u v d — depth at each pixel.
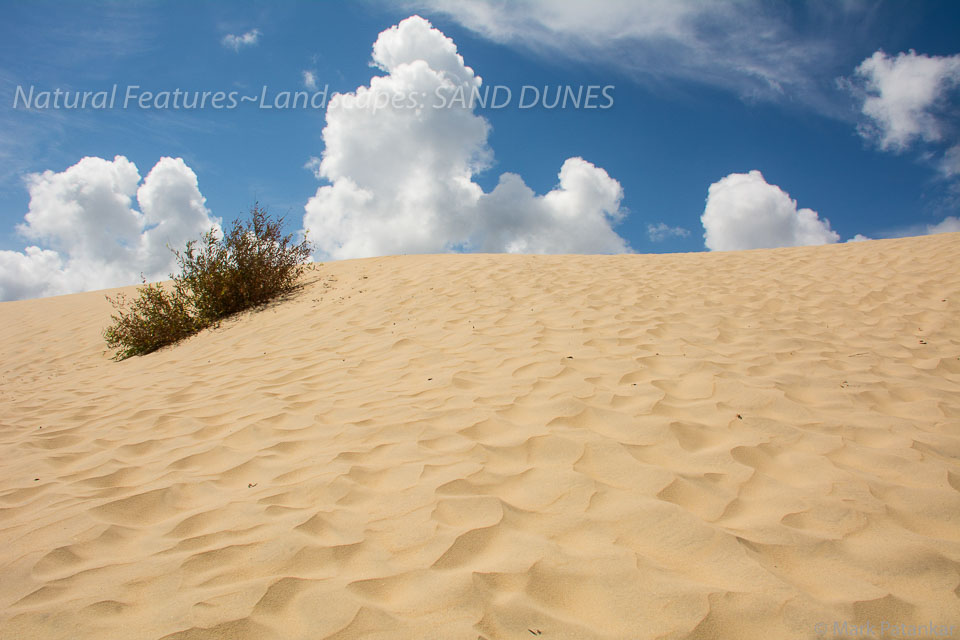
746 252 10.69
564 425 3.02
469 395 3.65
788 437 2.83
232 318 8.12
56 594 1.82
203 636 1.53
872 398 3.50
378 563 1.87
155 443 3.47
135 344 7.37
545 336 5.10
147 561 1.99
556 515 2.13
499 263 9.20
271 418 3.63
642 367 4.04
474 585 1.68
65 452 3.45
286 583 1.76
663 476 2.38
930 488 2.25
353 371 4.68
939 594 1.60
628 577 1.71
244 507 2.38
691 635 1.45
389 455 2.82
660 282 7.75
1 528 2.40
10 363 7.65
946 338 5.05
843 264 8.55
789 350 4.65
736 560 1.77
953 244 8.84
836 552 1.82
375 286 8.34
